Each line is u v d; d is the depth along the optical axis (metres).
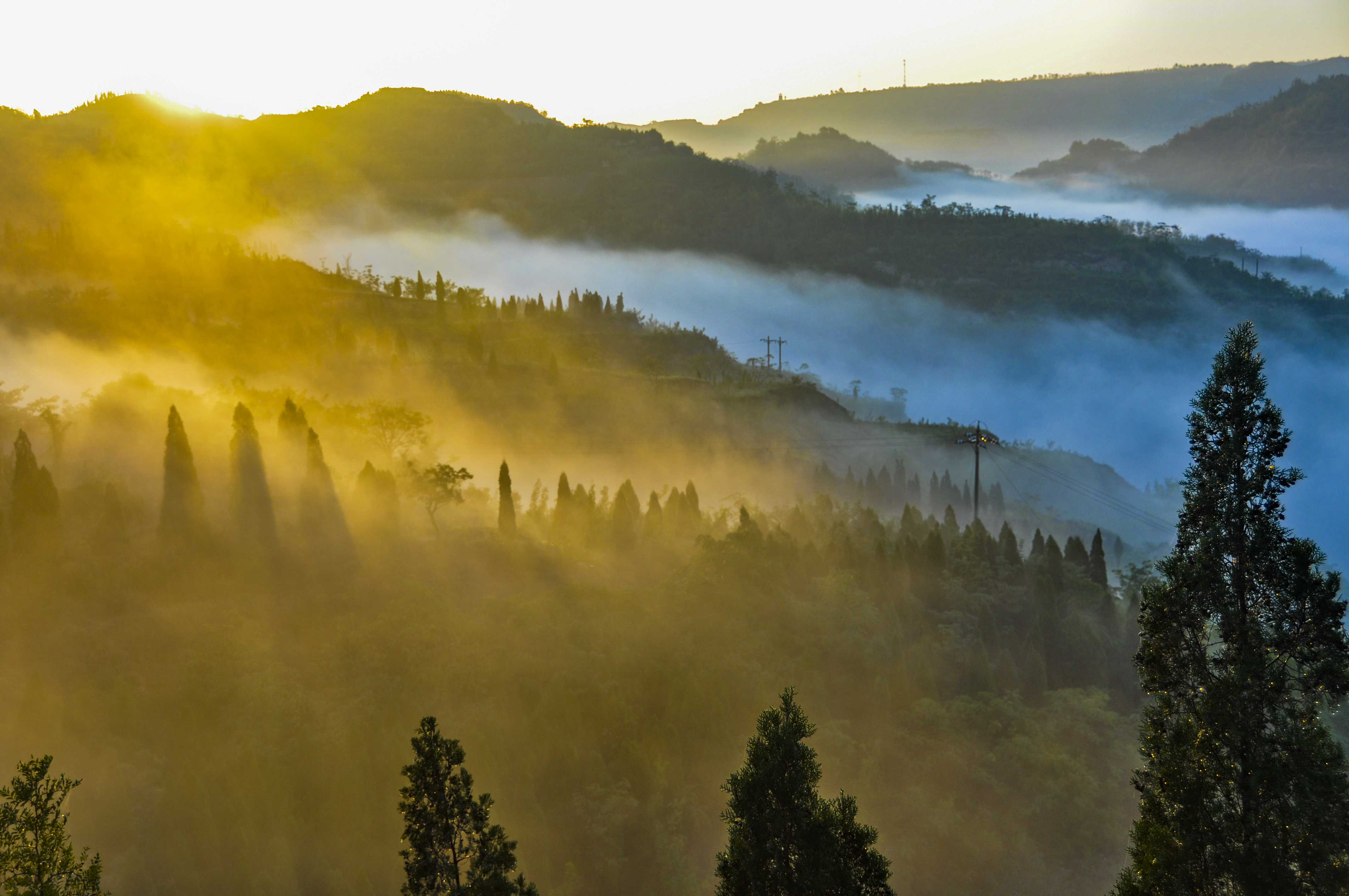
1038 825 89.94
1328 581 29.19
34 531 97.00
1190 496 32.12
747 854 32.34
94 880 31.92
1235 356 31.39
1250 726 28.94
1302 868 27.95
